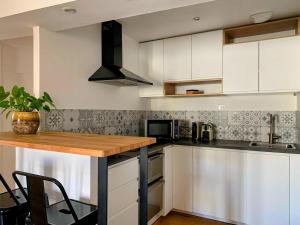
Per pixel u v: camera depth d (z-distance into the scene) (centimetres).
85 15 176
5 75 310
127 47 302
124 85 292
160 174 260
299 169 220
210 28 274
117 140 139
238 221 247
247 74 260
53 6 160
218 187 256
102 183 112
